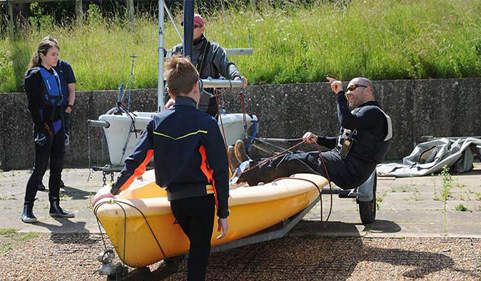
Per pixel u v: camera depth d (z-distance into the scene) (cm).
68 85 748
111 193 343
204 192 329
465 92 959
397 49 1046
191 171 326
